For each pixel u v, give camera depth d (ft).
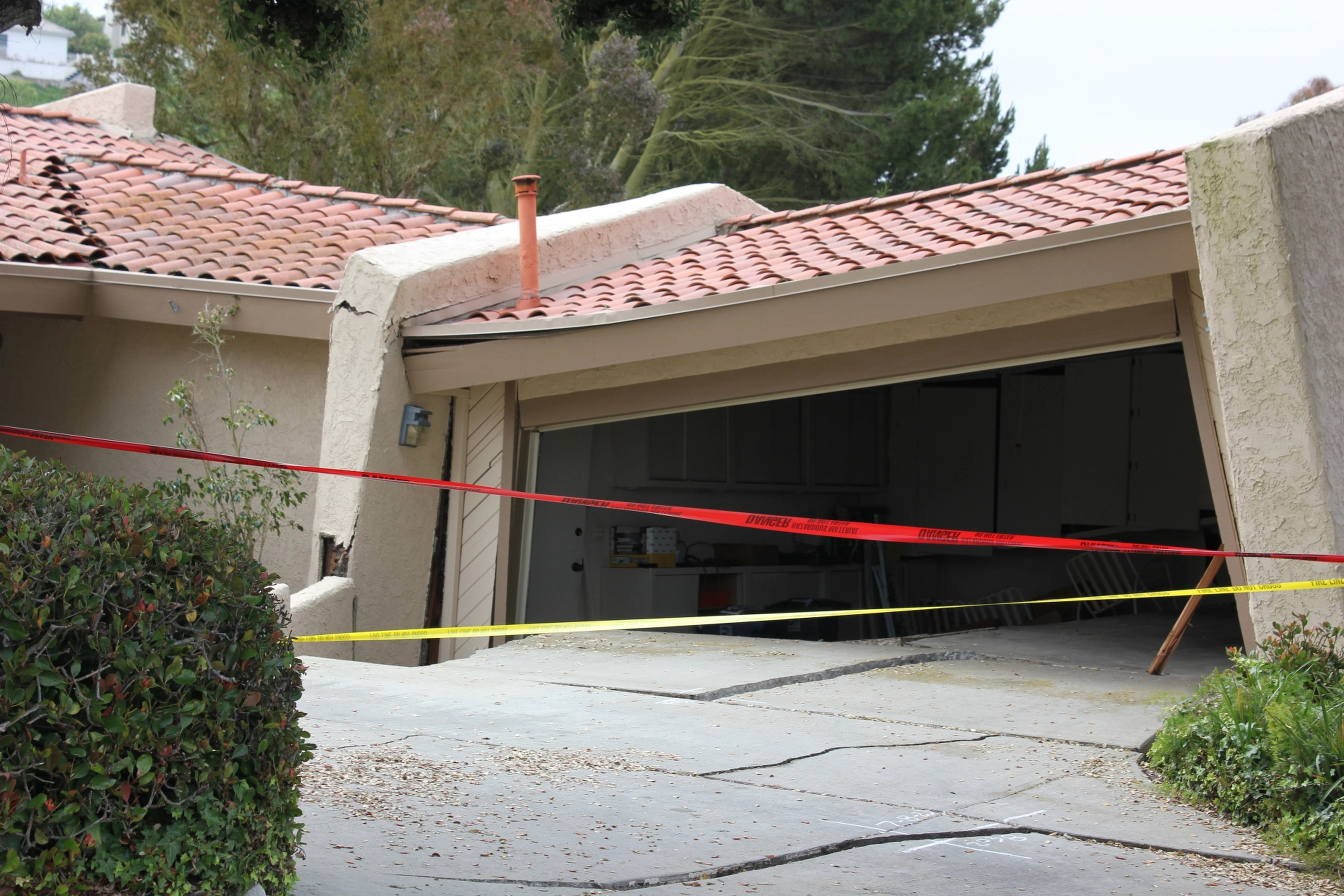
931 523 54.03
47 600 9.65
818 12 100.37
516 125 90.43
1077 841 16.05
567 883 13.23
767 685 26.43
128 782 9.93
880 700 25.04
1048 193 36.24
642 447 45.83
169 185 48.57
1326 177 23.03
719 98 102.94
